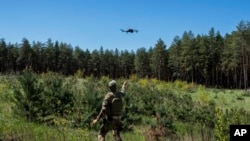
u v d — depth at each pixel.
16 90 20.55
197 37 125.31
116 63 165.75
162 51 141.50
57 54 149.25
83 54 157.62
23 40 141.75
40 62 147.00
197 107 34.81
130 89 41.88
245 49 109.00
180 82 70.94
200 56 122.69
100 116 10.16
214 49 123.12
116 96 10.25
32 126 16.47
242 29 108.50
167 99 41.31
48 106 20.61
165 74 144.50
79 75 59.31
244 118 19.17
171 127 21.80
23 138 12.72
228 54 116.62
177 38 134.50
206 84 125.50
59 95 21.38
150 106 30.83
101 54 162.38
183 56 125.31
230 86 124.62
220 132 15.02
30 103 19.84
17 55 142.75
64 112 21.27
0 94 27.44
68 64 152.12
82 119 20.27
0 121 16.58
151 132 18.92
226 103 46.78
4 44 141.25
